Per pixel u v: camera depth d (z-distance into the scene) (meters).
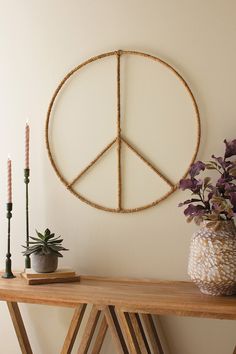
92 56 1.88
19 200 1.97
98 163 1.85
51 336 1.90
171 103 1.77
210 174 1.71
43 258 1.71
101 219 1.85
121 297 1.46
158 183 1.77
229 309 1.31
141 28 1.82
